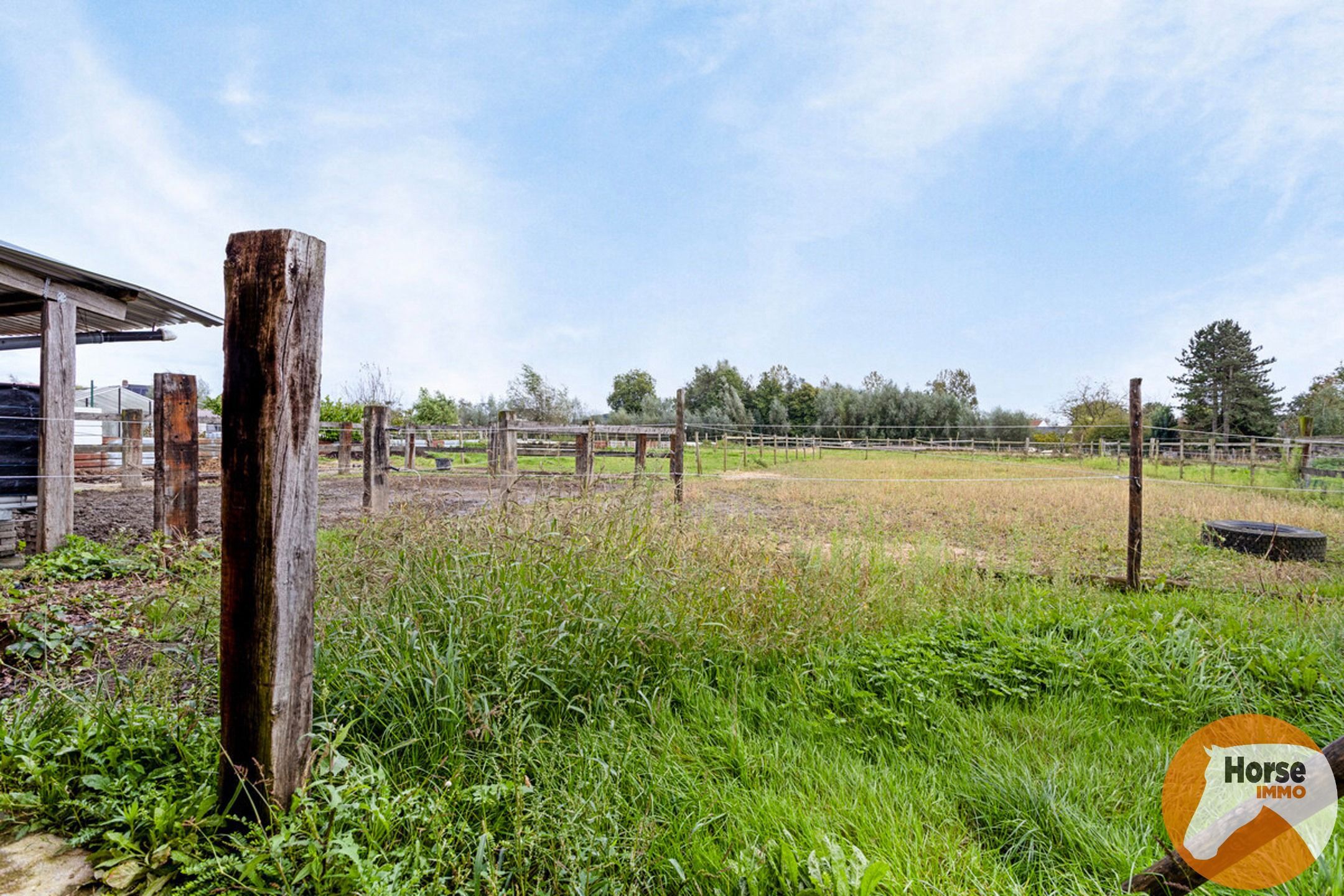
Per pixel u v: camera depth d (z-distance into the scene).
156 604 3.62
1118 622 3.65
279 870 1.52
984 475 15.47
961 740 2.43
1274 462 15.60
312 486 1.73
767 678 2.95
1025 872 1.77
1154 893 1.59
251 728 1.67
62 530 5.19
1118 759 2.32
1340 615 3.70
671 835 1.84
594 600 2.85
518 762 2.03
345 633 2.53
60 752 1.90
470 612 2.63
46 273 5.02
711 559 3.67
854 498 10.68
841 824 1.87
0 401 4.96
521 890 1.58
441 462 16.69
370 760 2.02
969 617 3.66
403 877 1.60
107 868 1.60
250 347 1.62
